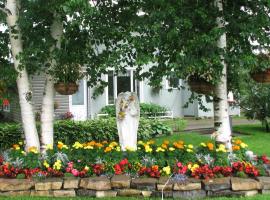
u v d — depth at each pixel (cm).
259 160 717
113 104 1898
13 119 1806
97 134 1273
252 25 668
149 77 770
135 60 670
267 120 1537
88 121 1324
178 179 627
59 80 731
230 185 629
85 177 656
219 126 724
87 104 1828
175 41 654
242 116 2106
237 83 815
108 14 765
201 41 627
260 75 721
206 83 709
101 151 710
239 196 624
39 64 747
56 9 682
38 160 689
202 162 677
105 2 776
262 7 676
